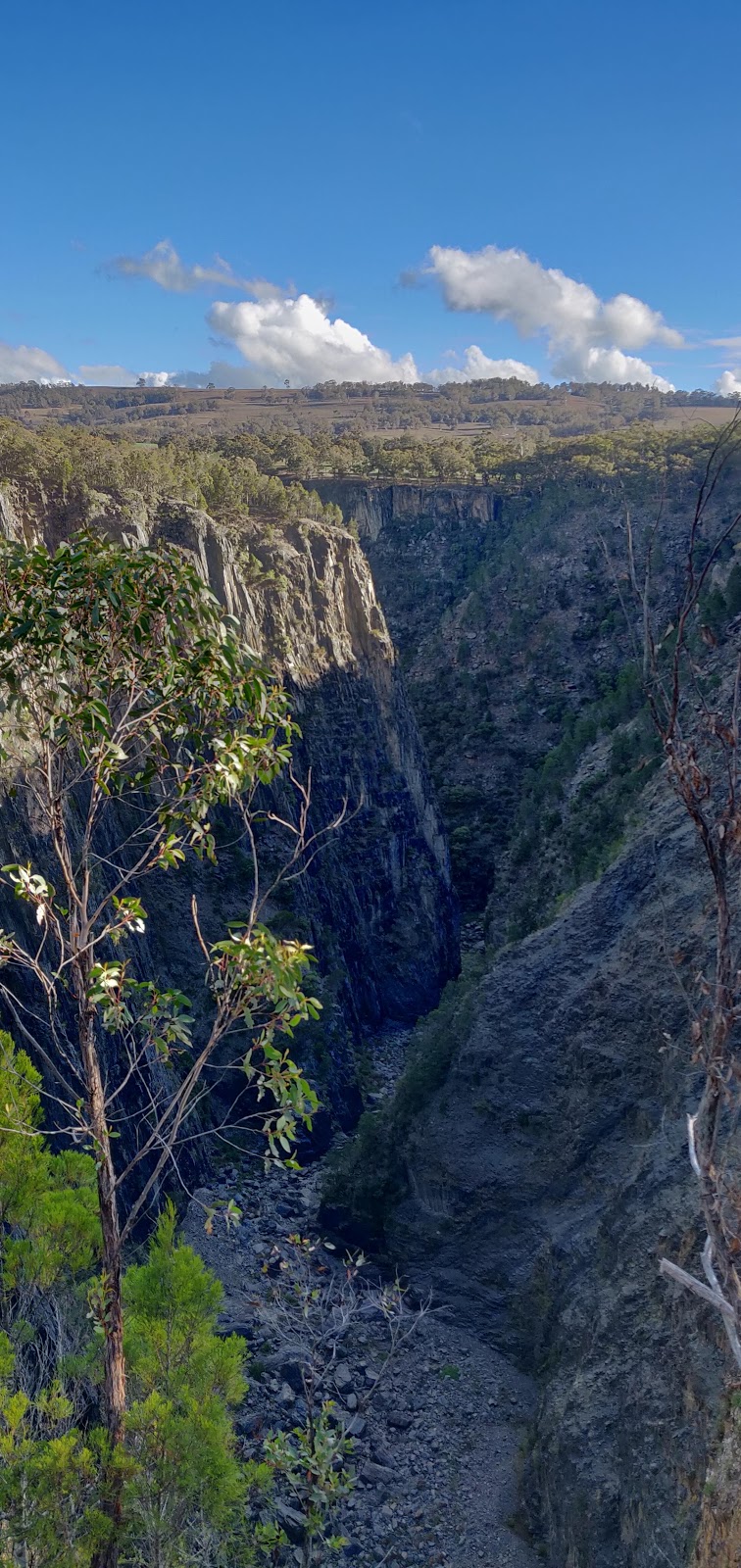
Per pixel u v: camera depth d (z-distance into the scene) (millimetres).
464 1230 40594
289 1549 26344
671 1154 33219
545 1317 36188
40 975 13930
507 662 127750
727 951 6680
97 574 12562
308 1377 23594
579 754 81938
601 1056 39219
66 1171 17547
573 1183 38656
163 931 55719
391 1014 79312
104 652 13039
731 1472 20000
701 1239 28141
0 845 36688
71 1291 16391
